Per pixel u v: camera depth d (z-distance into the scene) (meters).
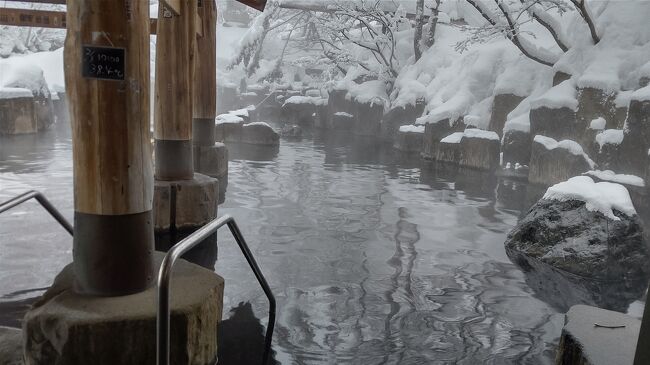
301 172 12.50
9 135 17.45
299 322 4.37
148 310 2.95
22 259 5.62
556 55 14.75
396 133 20.45
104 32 2.88
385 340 4.10
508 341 4.15
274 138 17.84
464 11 23.00
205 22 10.59
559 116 12.49
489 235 7.44
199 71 10.70
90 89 2.90
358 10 23.17
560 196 6.68
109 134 2.93
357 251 6.50
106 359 2.86
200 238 2.81
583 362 2.62
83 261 3.06
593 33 13.23
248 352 3.81
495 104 15.43
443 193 10.55
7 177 10.06
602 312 3.15
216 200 7.44
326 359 3.76
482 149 14.25
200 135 10.93
